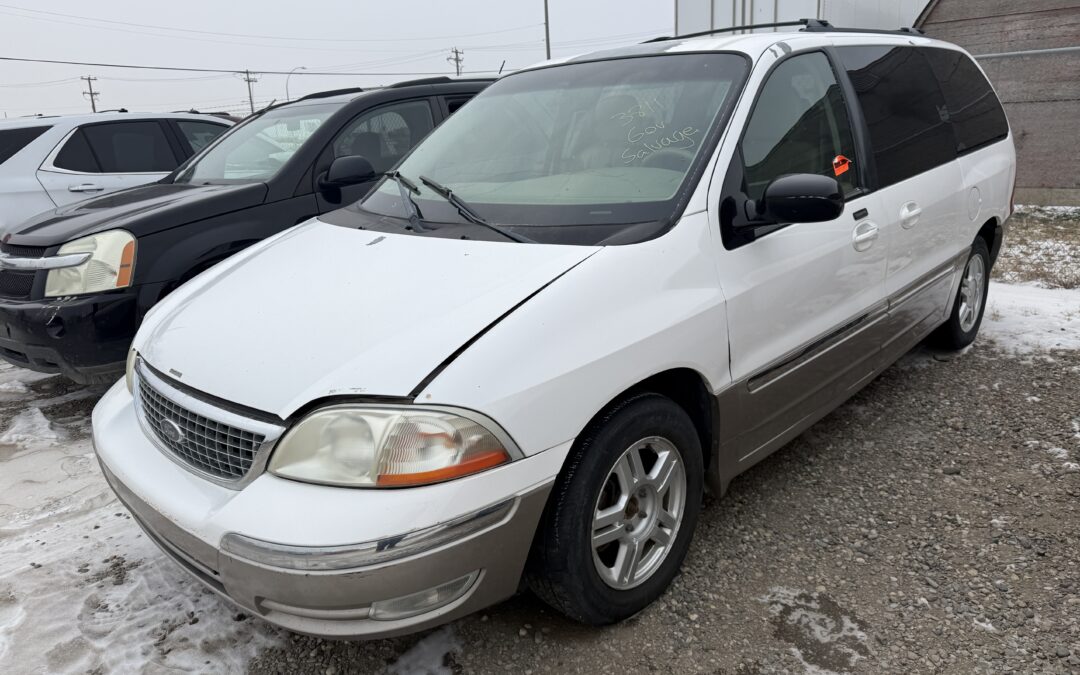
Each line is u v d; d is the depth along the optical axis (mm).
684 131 2705
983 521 2889
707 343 2412
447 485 1838
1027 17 8750
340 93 5523
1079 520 2857
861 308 3186
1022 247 7215
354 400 1878
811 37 3260
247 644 2412
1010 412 3775
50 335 3906
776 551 2766
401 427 1829
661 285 2305
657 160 2645
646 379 2320
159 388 2236
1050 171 8906
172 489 2094
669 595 2547
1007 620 2359
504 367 1937
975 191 4121
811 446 3555
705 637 2354
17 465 3789
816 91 3119
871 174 3260
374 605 1831
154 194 4781
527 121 3127
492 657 2312
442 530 1828
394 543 1784
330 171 4074
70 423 4328
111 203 4703
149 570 2824
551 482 2016
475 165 3037
